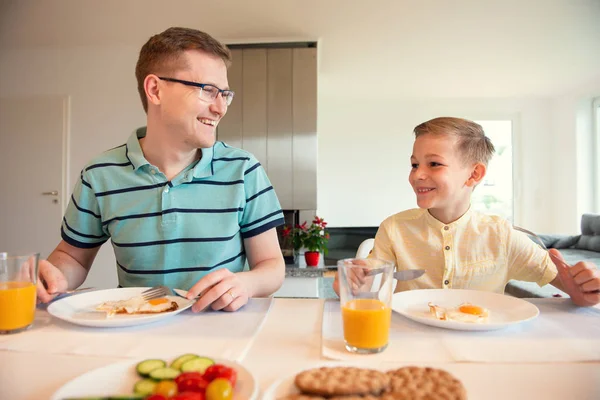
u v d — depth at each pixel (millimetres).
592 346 638
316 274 2949
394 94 4945
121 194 1124
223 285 824
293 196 3242
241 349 631
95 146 3469
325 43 3291
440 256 1127
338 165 5230
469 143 1087
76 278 1147
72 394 465
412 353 613
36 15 2885
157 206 1114
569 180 4941
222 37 3191
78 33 3186
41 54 3486
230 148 1261
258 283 1003
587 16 2816
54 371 561
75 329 736
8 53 3512
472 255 1109
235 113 3262
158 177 1118
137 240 1110
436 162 1062
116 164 1146
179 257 1124
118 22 2986
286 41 3191
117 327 746
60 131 3475
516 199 5270
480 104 5188
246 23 2949
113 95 3453
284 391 460
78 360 598
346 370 478
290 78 3258
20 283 732
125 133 3453
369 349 609
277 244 1239
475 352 614
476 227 1120
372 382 439
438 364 572
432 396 418
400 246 1179
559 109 5086
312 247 3035
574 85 4582
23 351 632
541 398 479
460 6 2670
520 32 3070
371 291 636
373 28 3002
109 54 3449
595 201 4789
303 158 3244
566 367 562
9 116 3514
